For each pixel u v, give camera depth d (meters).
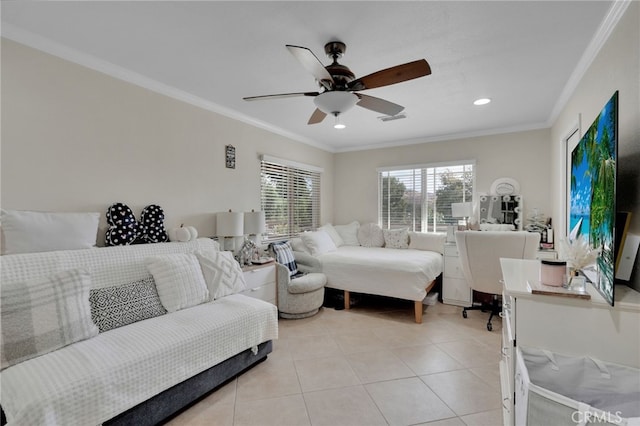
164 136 2.82
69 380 1.36
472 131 4.36
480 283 3.20
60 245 1.99
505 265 2.04
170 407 1.75
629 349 1.22
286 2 1.64
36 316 1.57
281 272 3.43
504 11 1.71
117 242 2.37
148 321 2.02
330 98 1.95
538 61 2.30
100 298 1.95
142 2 1.65
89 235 2.14
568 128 2.88
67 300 1.71
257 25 1.85
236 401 1.95
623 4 1.58
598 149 1.48
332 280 3.86
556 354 1.33
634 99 1.47
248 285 3.04
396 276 3.44
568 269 1.54
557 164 3.48
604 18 1.77
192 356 1.85
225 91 2.93
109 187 2.42
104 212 2.39
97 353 1.57
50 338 1.58
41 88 2.04
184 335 1.84
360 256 3.89
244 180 3.73
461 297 3.94
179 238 2.76
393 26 1.85
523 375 1.20
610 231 1.24
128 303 2.04
